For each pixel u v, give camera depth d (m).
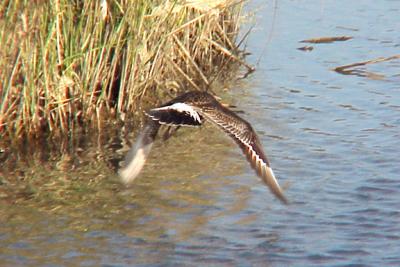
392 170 15.70
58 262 12.38
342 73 21.17
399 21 24.88
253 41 23.17
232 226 13.62
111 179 15.23
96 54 16.81
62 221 13.63
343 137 17.31
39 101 16.41
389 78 20.75
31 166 15.62
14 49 15.52
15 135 16.03
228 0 18.94
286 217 13.94
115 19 16.97
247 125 8.87
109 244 12.95
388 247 12.99
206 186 15.03
